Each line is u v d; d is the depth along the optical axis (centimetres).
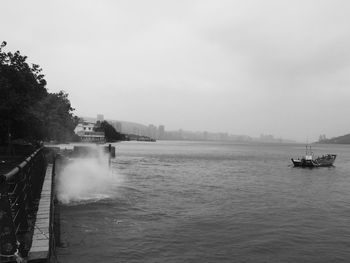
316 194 4181
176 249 1992
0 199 727
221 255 1916
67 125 8712
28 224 1170
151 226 2444
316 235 2303
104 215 2728
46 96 6028
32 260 862
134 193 3784
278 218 2755
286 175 6562
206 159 10744
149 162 8894
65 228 2348
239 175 6191
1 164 3316
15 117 4075
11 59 4372
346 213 3011
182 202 3347
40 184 2055
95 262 1786
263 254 1945
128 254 1897
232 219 2681
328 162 9012
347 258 1909
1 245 728
